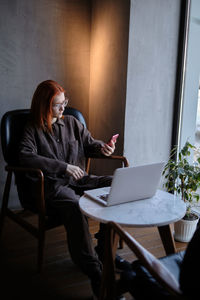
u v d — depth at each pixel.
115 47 2.16
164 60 2.19
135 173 1.21
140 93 2.14
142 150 2.24
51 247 1.81
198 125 2.22
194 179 1.77
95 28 2.39
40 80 2.31
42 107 1.65
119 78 2.15
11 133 1.73
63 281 1.49
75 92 2.48
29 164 1.56
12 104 2.24
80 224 1.40
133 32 2.03
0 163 2.26
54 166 1.54
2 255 1.71
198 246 0.71
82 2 2.37
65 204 1.47
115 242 1.14
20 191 1.71
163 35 2.14
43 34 2.26
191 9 2.15
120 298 1.31
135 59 2.08
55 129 1.74
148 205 1.29
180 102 2.27
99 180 1.72
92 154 1.86
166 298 0.84
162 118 2.27
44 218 1.50
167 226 1.34
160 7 2.09
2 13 2.09
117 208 1.24
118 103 2.18
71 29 2.36
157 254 1.76
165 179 2.35
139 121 2.18
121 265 1.48
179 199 1.37
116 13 2.12
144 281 0.92
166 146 2.33
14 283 1.46
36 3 2.19
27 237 1.93
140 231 2.05
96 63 2.41
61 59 2.36
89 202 1.31
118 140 2.21
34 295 1.38
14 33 2.15
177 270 1.02
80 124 1.88
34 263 1.64
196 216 1.94
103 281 1.04
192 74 2.21
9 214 1.78
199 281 0.69
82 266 1.37
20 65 2.21
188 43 2.20
